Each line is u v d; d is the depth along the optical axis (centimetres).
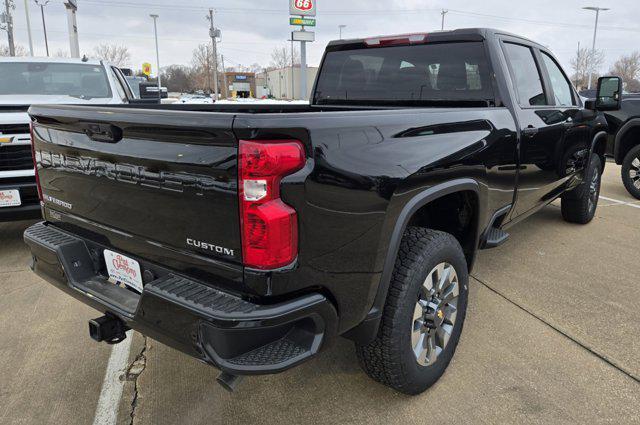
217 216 180
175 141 186
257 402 257
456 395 260
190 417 246
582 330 326
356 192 194
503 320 339
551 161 395
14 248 492
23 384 271
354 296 205
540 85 390
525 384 268
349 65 410
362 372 282
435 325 252
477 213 284
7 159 444
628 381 271
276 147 169
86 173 230
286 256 176
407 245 239
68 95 625
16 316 349
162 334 194
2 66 632
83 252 250
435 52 355
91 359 297
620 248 490
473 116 274
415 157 224
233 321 172
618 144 733
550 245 498
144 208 206
